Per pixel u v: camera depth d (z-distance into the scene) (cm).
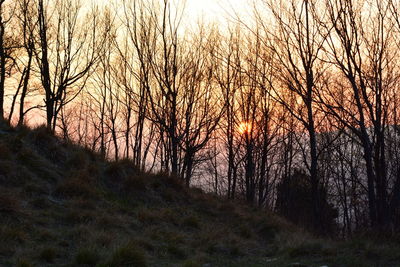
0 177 921
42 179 1002
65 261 671
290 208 2634
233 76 1970
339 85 1470
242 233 1103
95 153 1280
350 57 1030
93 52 2359
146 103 2075
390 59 1088
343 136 2117
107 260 637
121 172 1205
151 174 1333
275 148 2888
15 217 782
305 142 2225
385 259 780
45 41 2089
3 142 1027
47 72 2108
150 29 1797
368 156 1098
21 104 2180
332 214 2570
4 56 2069
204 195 1416
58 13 2234
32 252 667
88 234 790
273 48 1180
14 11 2131
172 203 1220
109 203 1032
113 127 2994
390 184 1445
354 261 758
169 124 2005
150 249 819
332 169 2567
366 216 2308
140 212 1027
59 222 851
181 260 784
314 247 880
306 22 1097
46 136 1154
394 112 1396
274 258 855
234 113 2252
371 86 1066
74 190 1007
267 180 2903
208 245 900
